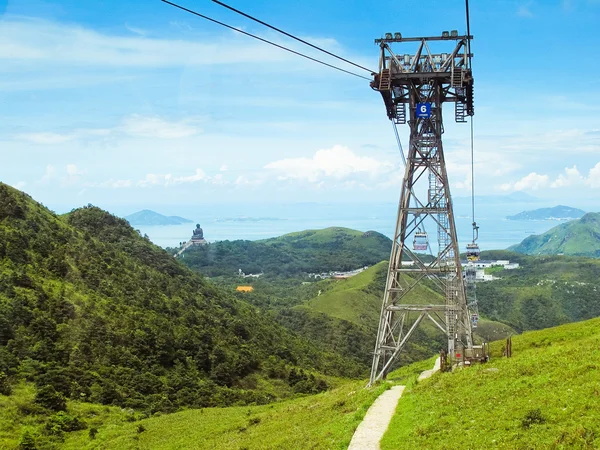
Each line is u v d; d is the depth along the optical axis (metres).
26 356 78.69
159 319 110.69
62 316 93.12
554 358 33.56
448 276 48.28
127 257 143.25
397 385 42.62
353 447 26.67
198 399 86.88
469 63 45.06
